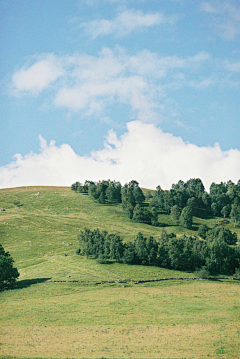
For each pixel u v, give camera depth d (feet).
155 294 359.87
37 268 479.00
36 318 275.80
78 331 245.45
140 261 507.71
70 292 360.48
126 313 291.38
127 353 203.00
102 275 437.17
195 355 201.05
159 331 246.27
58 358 193.36
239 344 219.20
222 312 297.74
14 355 196.34
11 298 335.88
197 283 433.89
